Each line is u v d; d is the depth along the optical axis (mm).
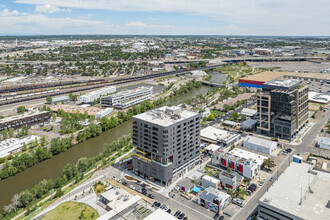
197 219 161500
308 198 146000
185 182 198500
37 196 193875
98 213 167000
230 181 187000
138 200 162375
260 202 144625
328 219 128125
